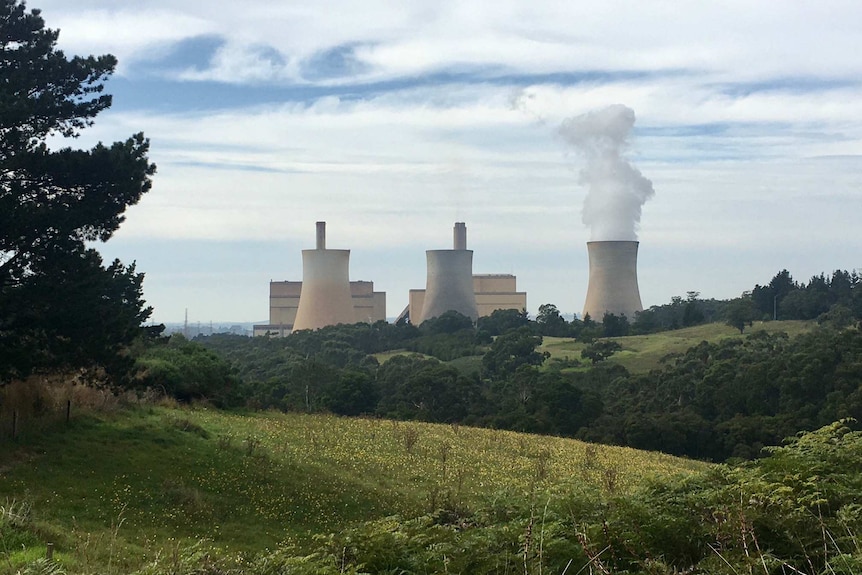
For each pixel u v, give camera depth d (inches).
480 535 245.6
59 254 653.9
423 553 243.6
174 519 516.1
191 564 281.4
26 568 277.1
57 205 660.7
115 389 707.4
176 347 1277.1
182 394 1125.1
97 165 658.8
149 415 835.4
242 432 868.0
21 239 630.5
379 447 916.6
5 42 683.4
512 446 1058.1
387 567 241.6
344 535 258.5
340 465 760.3
